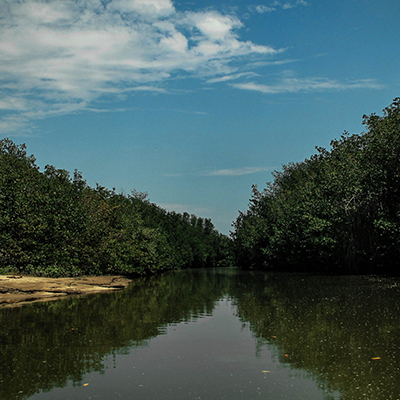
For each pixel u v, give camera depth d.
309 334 10.70
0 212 27.28
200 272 57.16
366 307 14.77
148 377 7.56
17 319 13.69
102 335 11.12
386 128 29.17
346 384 6.98
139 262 43.50
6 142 39.97
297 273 41.94
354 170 31.55
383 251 30.67
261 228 56.53
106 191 44.59
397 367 7.76
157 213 74.19
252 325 12.27
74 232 30.69
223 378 7.46
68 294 22.19
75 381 7.39
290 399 6.39
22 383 7.30
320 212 34.81
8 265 26.94
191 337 10.78
